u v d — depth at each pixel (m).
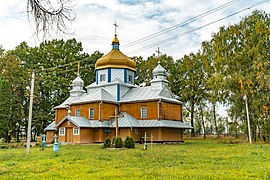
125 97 45.41
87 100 43.62
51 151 25.27
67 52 62.94
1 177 11.12
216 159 17.28
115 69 47.28
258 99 37.81
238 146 31.05
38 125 54.09
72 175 11.53
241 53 40.59
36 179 10.68
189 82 59.69
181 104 47.00
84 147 31.38
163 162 15.74
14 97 49.12
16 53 58.47
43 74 58.25
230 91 40.41
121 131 41.00
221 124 71.38
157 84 44.84
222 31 43.56
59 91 60.94
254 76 38.38
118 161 16.20
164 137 40.81
